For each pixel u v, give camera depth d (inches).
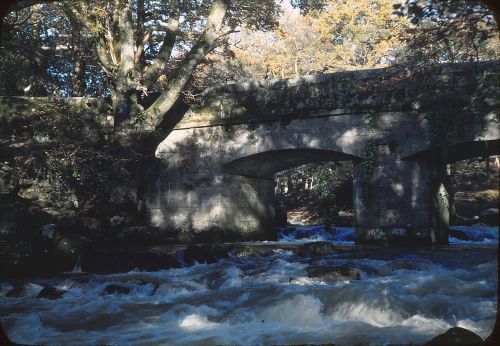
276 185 1925.4
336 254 598.5
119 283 446.9
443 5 470.0
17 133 856.3
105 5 869.2
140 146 829.2
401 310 293.0
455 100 700.7
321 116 780.6
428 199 730.2
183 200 856.3
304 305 309.0
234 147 834.8
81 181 806.5
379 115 747.4
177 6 891.4
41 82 1149.1
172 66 1110.4
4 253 552.4
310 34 1809.8
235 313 321.1
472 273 416.8
